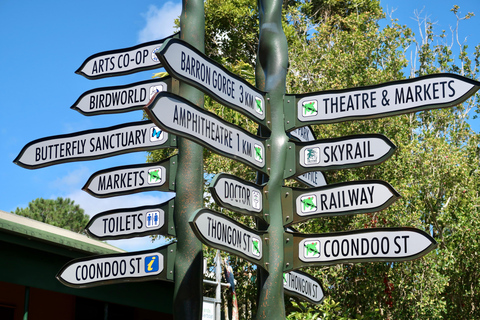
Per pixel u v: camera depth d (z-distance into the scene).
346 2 24.48
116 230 4.70
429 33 17.78
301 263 4.29
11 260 6.43
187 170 4.53
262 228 4.36
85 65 5.42
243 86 4.37
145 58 5.18
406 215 12.62
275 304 4.12
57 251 6.84
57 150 5.12
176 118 3.72
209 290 14.24
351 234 4.27
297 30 20.36
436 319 12.93
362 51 15.00
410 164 13.55
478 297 15.16
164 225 4.52
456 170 13.94
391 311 13.37
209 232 3.65
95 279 4.57
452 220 14.02
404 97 4.41
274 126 4.58
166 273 4.36
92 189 4.93
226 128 4.14
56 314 8.99
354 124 13.70
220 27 23.05
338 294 13.45
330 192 4.36
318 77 15.92
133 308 10.70
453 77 4.30
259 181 4.63
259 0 4.98
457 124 17.00
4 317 8.07
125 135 4.91
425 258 12.80
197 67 3.94
